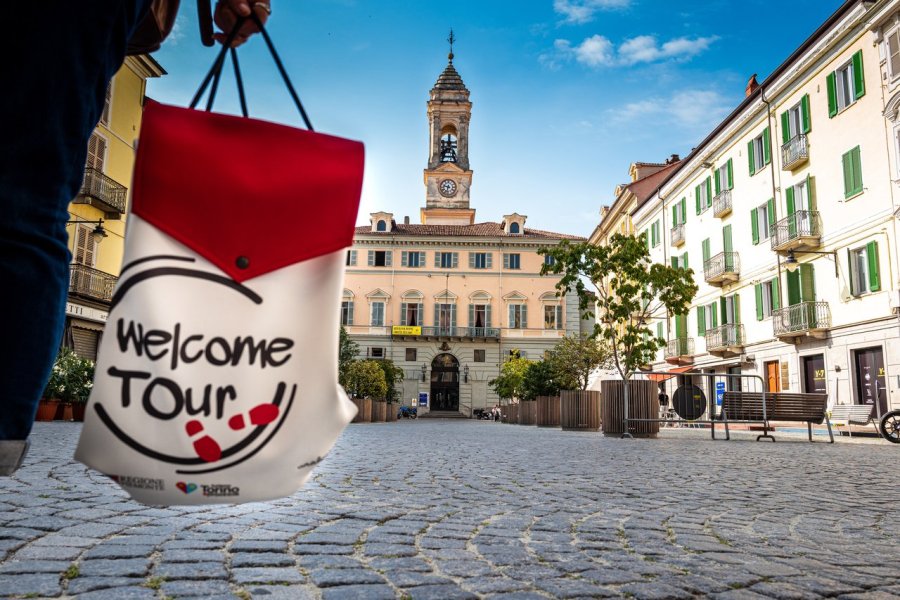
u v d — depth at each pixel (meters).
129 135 25.92
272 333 1.25
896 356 19.84
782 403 13.55
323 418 1.28
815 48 23.53
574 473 6.23
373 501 4.09
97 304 23.89
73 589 1.99
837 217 22.77
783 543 3.08
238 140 1.30
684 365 35.28
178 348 1.20
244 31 1.63
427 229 60.16
